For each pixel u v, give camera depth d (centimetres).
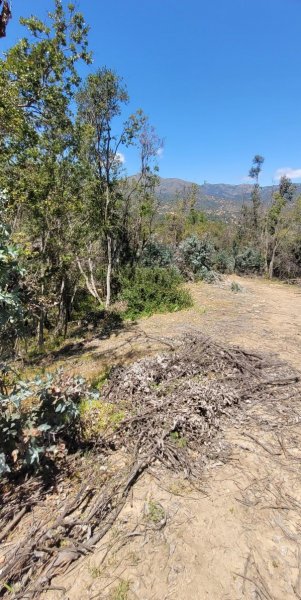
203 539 226
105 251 1249
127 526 237
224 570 205
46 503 255
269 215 2084
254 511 248
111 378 436
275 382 434
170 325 798
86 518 238
